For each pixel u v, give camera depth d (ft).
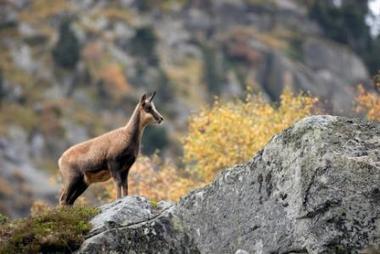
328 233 131.13
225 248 143.13
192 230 148.77
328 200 132.46
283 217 137.39
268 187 142.10
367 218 130.82
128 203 151.12
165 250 144.97
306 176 135.85
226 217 145.69
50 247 142.82
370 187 132.26
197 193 152.15
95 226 146.82
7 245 142.10
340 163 134.51
